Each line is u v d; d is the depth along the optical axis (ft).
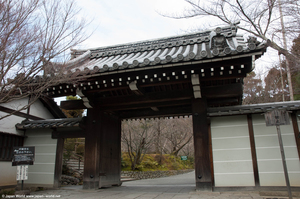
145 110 30.45
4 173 25.89
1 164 25.66
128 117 31.14
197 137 22.08
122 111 31.48
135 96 24.94
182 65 19.45
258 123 21.84
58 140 27.43
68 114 51.70
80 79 21.16
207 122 22.31
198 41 28.27
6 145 26.48
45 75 18.71
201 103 22.90
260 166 20.86
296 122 20.83
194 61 18.60
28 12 16.70
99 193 22.29
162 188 26.66
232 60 18.44
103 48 33.91
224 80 22.84
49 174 26.66
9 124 27.04
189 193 20.86
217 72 20.02
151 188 26.76
